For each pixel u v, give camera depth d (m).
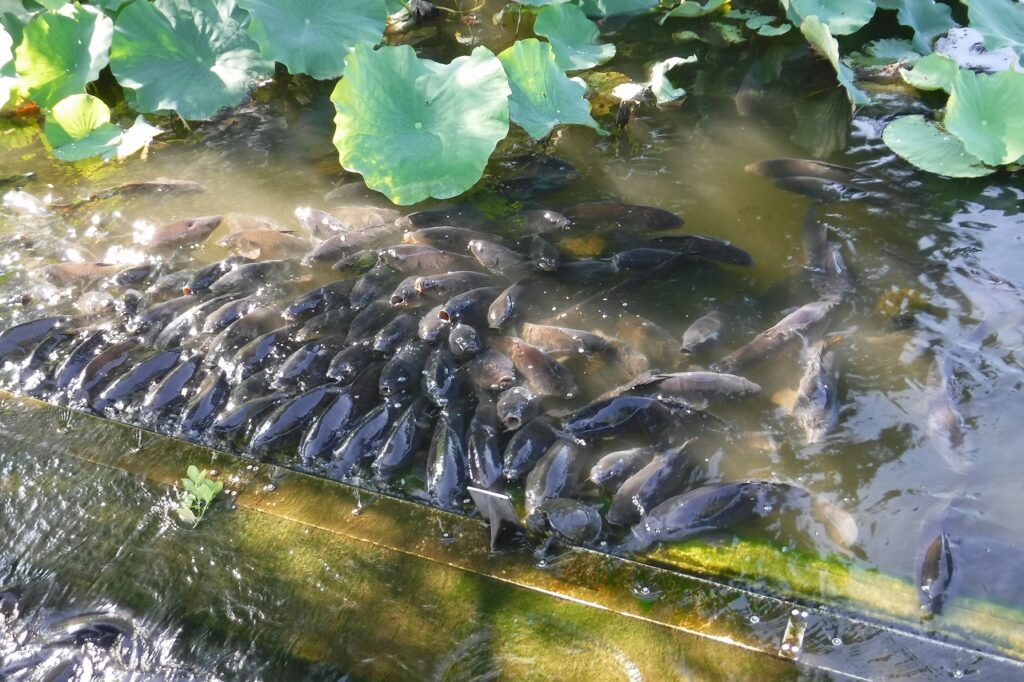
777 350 4.24
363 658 3.63
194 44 5.62
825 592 3.67
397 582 3.76
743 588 3.69
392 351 4.36
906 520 3.81
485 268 4.66
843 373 4.19
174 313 4.59
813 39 5.68
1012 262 4.54
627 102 5.39
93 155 5.43
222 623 3.72
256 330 4.47
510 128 5.51
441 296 4.53
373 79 4.91
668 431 4.06
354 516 3.92
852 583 3.68
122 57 5.54
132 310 4.62
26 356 4.49
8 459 4.16
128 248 4.95
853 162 5.10
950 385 4.11
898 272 4.53
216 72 5.61
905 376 4.16
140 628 3.74
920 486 3.89
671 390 4.11
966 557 3.71
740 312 4.43
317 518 3.92
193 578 3.81
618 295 4.53
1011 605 3.62
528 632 3.64
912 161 4.99
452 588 3.74
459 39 6.13
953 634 3.58
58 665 3.69
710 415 4.10
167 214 5.11
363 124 4.87
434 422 4.16
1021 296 4.39
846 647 3.57
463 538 3.84
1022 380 4.13
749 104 5.53
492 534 3.80
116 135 5.51
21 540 3.95
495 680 3.56
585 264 4.64
